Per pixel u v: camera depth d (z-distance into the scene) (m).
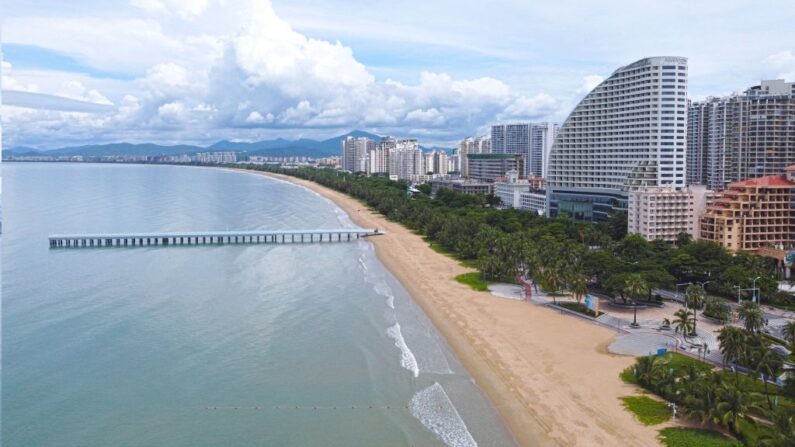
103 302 145.88
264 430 83.94
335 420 87.00
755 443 73.50
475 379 101.19
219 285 166.88
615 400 90.50
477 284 167.25
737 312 132.38
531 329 125.88
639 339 117.75
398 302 149.75
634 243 194.50
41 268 188.00
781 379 91.19
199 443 80.25
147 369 104.19
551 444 79.31
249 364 107.12
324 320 133.75
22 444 79.12
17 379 99.19
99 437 81.25
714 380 85.31
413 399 93.81
